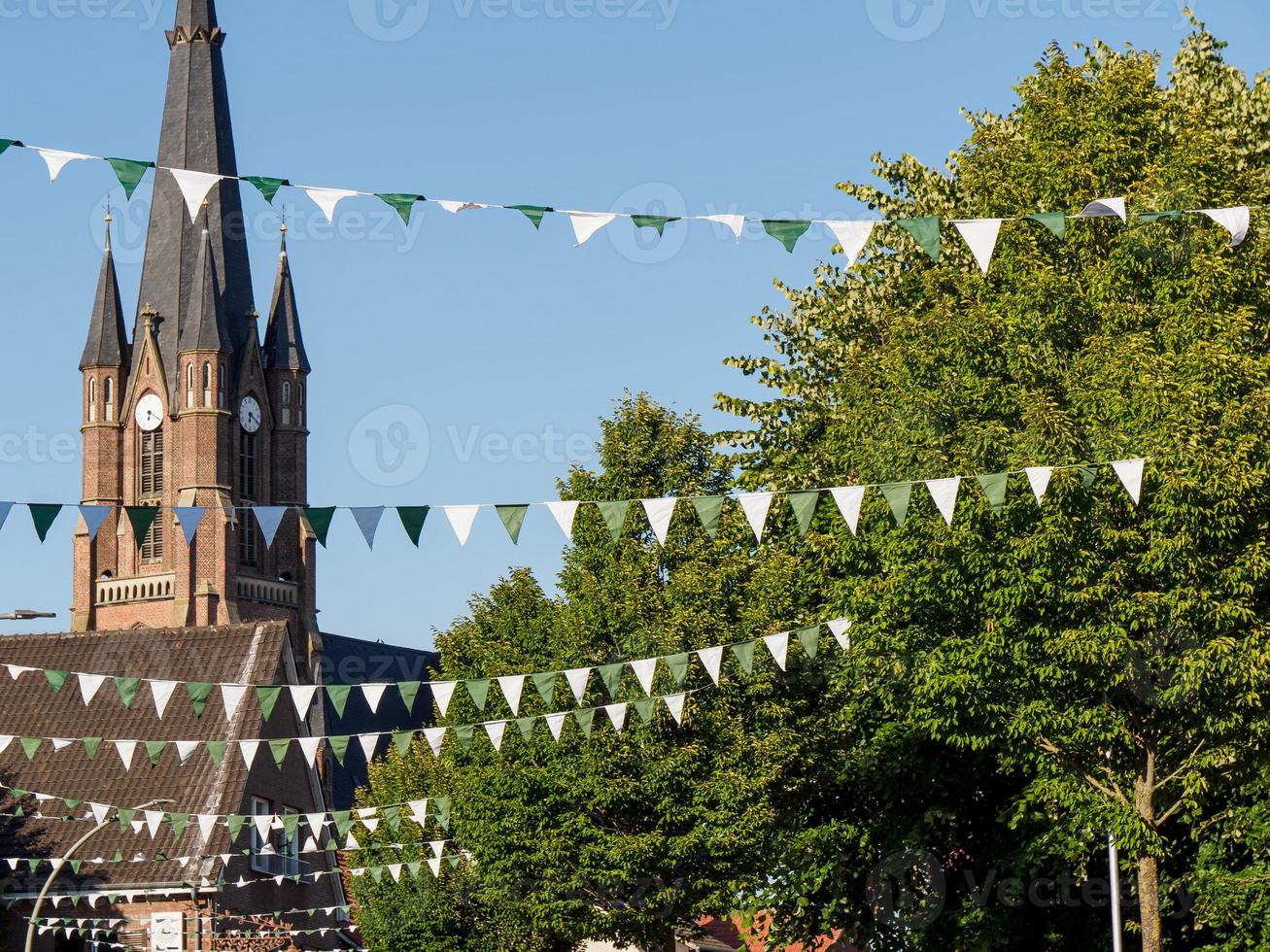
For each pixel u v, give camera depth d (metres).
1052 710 32.16
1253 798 34.84
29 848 57.03
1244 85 42.47
